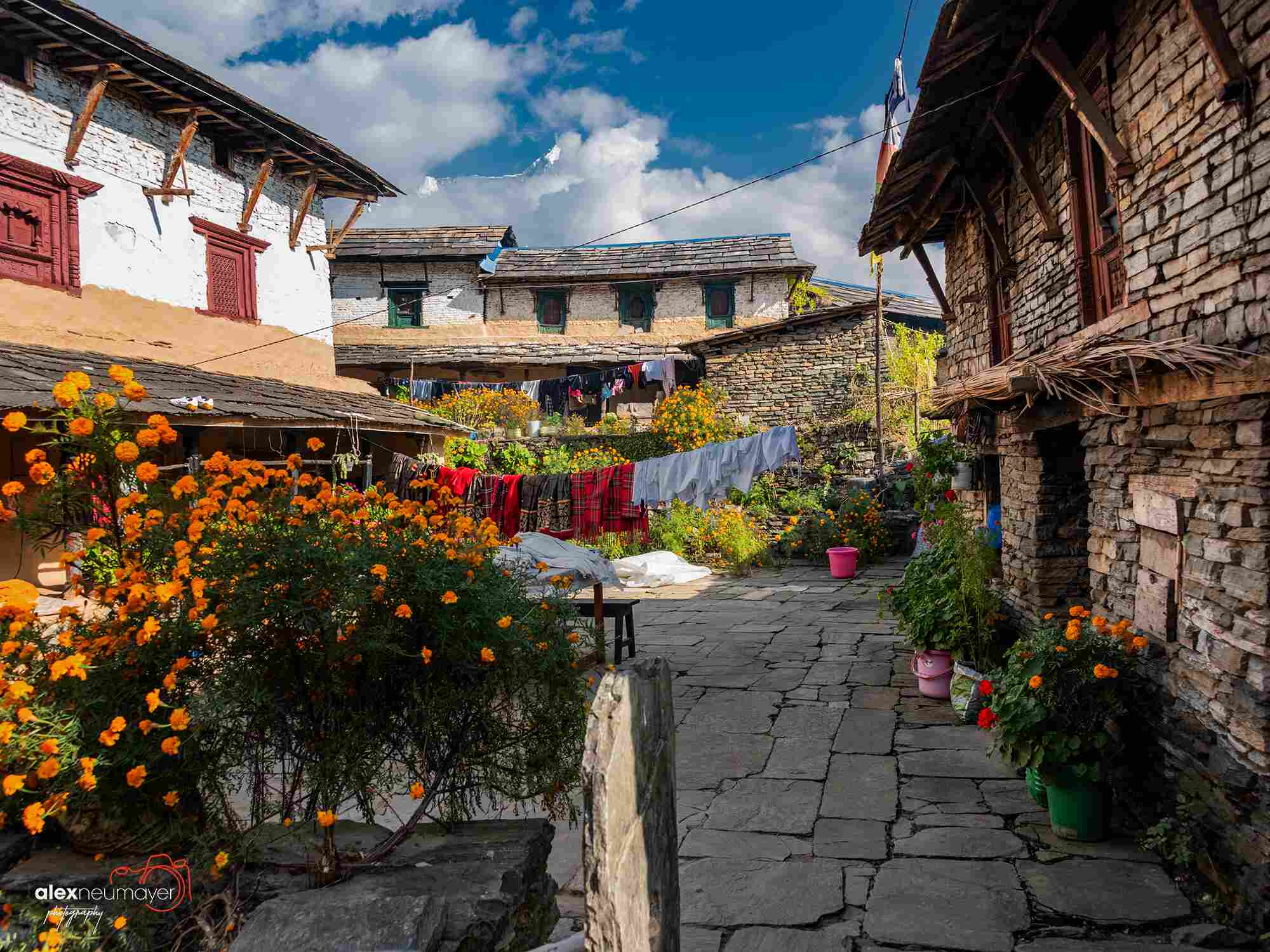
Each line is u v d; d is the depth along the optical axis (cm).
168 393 839
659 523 1817
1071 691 448
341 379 1441
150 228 1073
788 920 383
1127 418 473
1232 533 367
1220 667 379
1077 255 582
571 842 469
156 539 315
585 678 392
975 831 469
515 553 763
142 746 294
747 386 2088
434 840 354
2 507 311
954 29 502
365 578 323
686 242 2433
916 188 845
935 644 728
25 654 295
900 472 1866
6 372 700
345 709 331
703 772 582
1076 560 660
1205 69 389
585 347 2261
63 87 963
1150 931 366
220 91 1069
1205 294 393
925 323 2511
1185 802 414
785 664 895
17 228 915
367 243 2338
